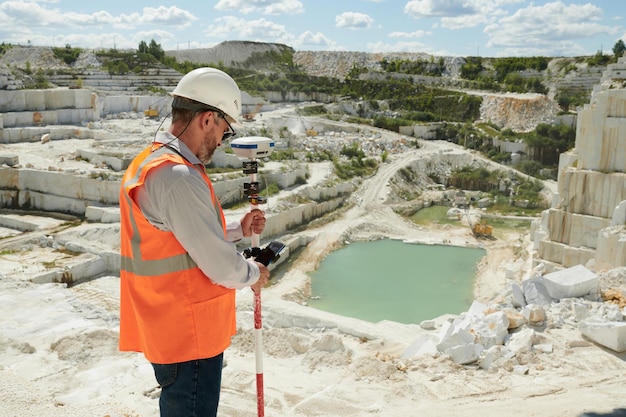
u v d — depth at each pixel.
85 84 105.44
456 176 81.06
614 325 10.58
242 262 3.51
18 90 77.75
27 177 51.16
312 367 10.19
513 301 13.34
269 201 54.00
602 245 29.14
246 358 10.58
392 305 38.28
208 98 3.60
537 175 80.50
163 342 3.49
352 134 101.44
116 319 14.49
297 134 99.06
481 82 141.88
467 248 52.53
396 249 52.19
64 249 41.00
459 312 36.84
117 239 41.69
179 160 3.41
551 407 7.94
